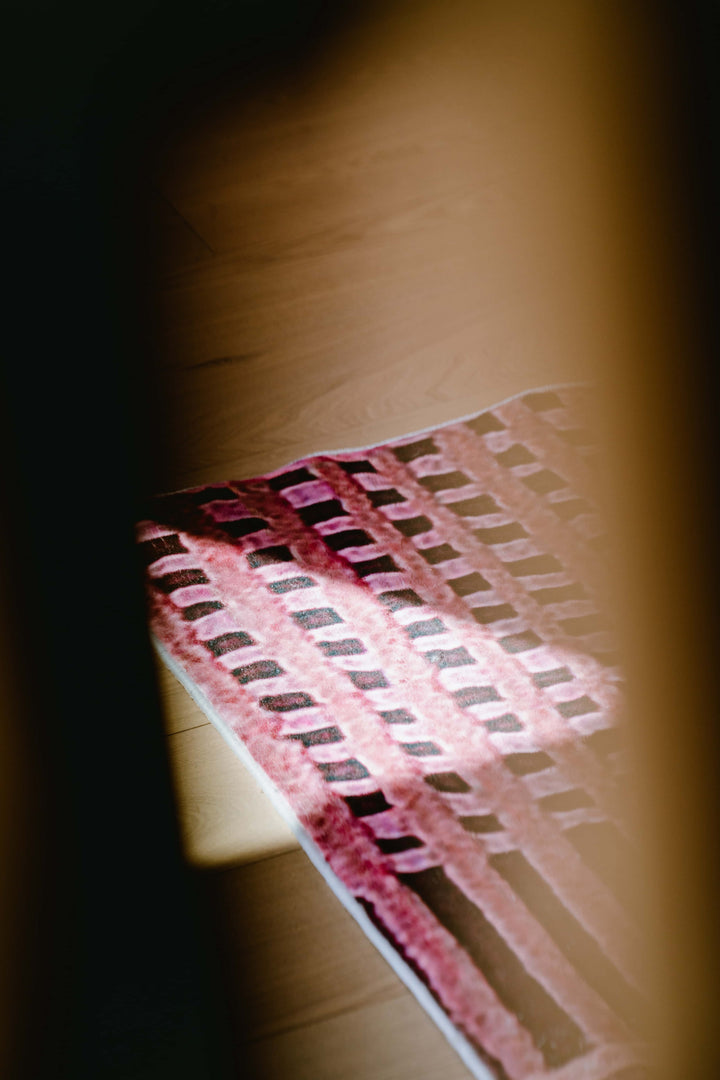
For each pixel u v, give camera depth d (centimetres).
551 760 336
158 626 358
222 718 344
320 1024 313
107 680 352
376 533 371
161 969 319
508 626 355
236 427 393
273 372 404
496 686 347
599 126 455
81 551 371
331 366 404
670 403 387
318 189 451
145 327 417
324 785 334
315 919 322
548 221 432
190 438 392
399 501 377
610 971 314
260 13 566
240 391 400
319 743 340
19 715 347
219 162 464
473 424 390
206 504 378
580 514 372
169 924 323
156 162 466
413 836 328
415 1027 312
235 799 336
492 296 416
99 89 510
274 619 358
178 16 569
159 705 348
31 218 451
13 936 322
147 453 389
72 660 355
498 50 499
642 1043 307
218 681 350
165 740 344
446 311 414
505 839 327
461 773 335
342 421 393
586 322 407
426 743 339
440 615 358
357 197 447
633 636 352
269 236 438
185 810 335
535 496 376
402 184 450
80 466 388
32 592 365
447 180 449
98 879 328
